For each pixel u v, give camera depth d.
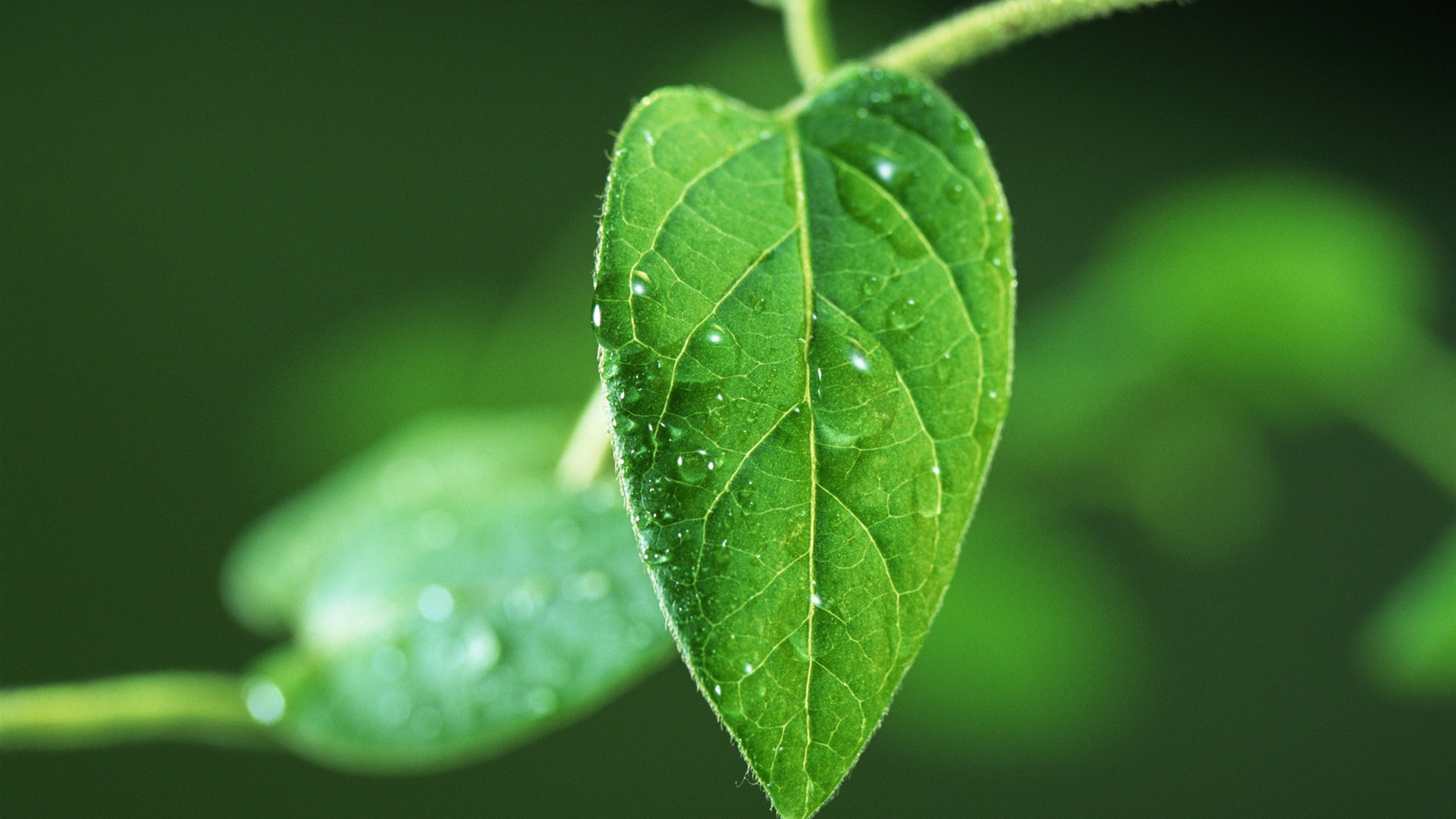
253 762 0.89
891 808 0.85
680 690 0.89
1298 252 0.55
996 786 0.86
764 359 0.28
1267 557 0.90
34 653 0.95
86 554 0.98
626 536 0.33
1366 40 1.12
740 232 0.29
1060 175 1.05
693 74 0.55
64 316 1.05
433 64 1.12
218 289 1.07
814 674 0.28
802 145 0.29
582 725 0.89
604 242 0.29
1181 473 0.58
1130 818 0.86
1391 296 0.56
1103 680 0.52
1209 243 0.56
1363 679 0.89
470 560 0.34
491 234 1.09
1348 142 1.09
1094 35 1.09
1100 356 0.59
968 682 0.51
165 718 0.34
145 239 1.08
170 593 0.99
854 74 0.30
